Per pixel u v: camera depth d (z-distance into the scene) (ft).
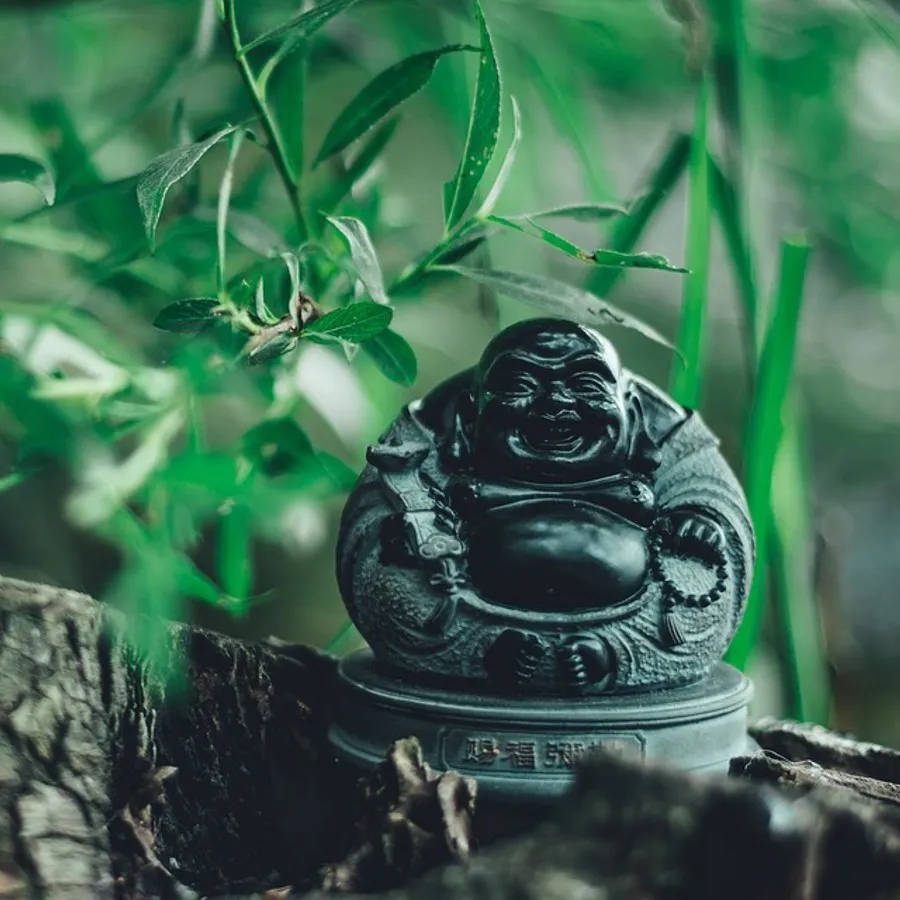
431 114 2.18
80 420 1.53
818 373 3.16
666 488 1.48
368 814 1.35
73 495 1.56
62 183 1.66
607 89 2.10
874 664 2.70
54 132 1.71
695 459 1.48
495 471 1.46
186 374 1.55
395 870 1.32
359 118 1.53
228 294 1.51
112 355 1.63
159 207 1.36
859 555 2.85
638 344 2.94
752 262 1.70
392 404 1.86
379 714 1.45
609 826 1.23
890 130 2.11
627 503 1.45
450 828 1.32
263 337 1.40
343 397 1.77
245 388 1.63
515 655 1.42
